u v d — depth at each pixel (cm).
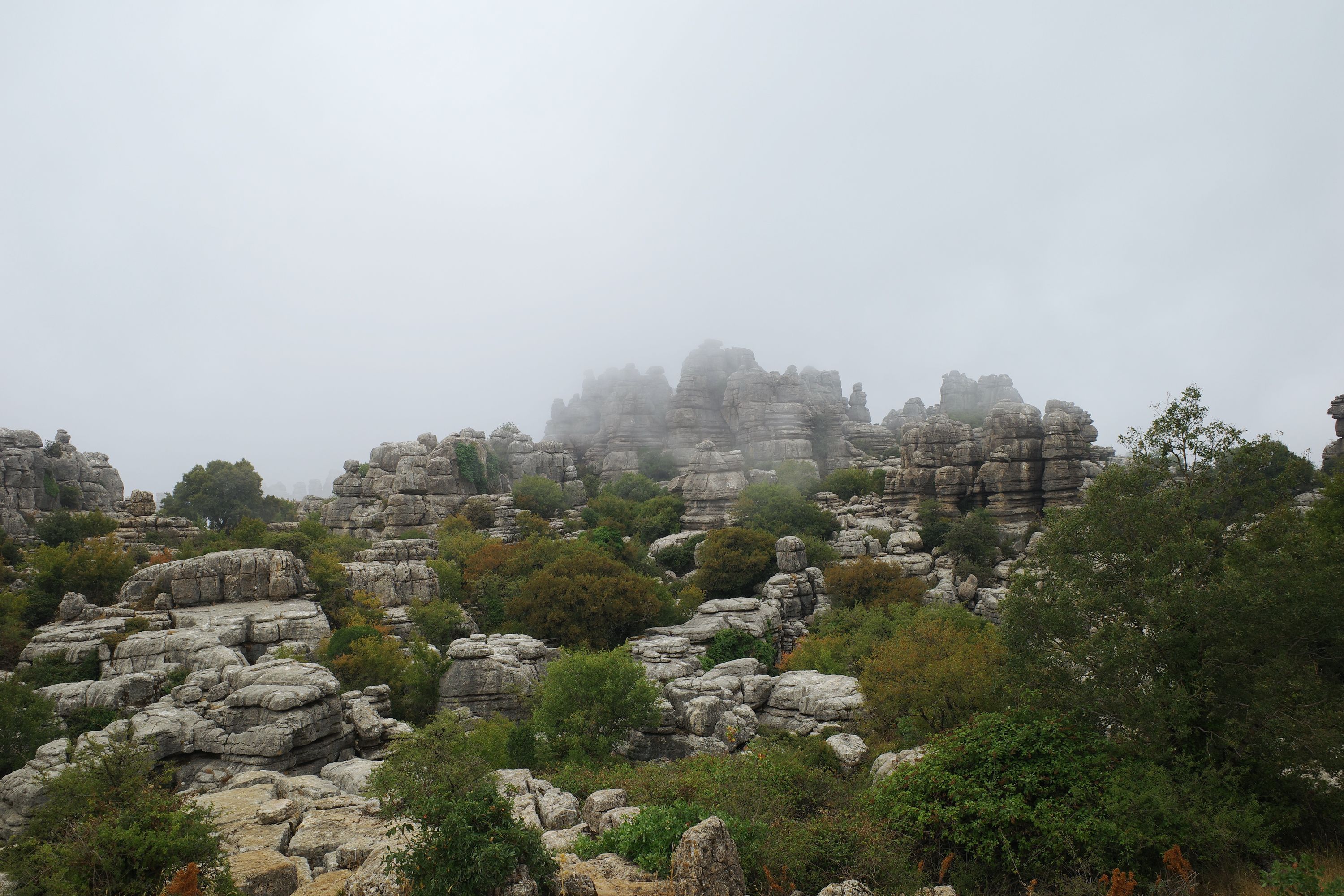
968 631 3484
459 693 4166
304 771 2998
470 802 1273
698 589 6988
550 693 3362
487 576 6550
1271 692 1727
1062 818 1633
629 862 1567
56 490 7950
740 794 1814
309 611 4641
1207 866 1569
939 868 1695
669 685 4225
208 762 2908
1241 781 1731
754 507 9200
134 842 1355
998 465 9206
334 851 1853
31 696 2891
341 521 8819
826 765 2412
